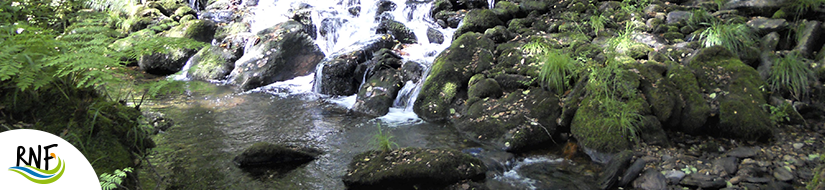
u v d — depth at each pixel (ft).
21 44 13.21
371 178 15.76
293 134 21.33
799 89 19.08
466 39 25.98
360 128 22.08
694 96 18.65
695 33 23.82
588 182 15.80
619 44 23.35
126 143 16.34
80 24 15.83
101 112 15.80
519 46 25.23
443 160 15.94
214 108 25.63
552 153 18.45
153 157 18.15
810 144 16.65
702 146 17.37
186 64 35.37
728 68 19.77
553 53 21.77
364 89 26.02
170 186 15.93
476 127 20.59
